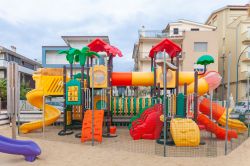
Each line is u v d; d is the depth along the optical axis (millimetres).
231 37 36781
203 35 33781
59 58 39844
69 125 14555
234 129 13508
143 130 11695
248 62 34438
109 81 12867
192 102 11625
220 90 37719
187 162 7660
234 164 7555
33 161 7738
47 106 14055
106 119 13883
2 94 30500
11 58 41969
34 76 14383
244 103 23469
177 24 38844
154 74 13148
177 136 9945
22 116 16656
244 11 38719
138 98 17125
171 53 13469
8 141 7965
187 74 14703
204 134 12977
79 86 12492
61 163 7570
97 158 8078
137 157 8188
